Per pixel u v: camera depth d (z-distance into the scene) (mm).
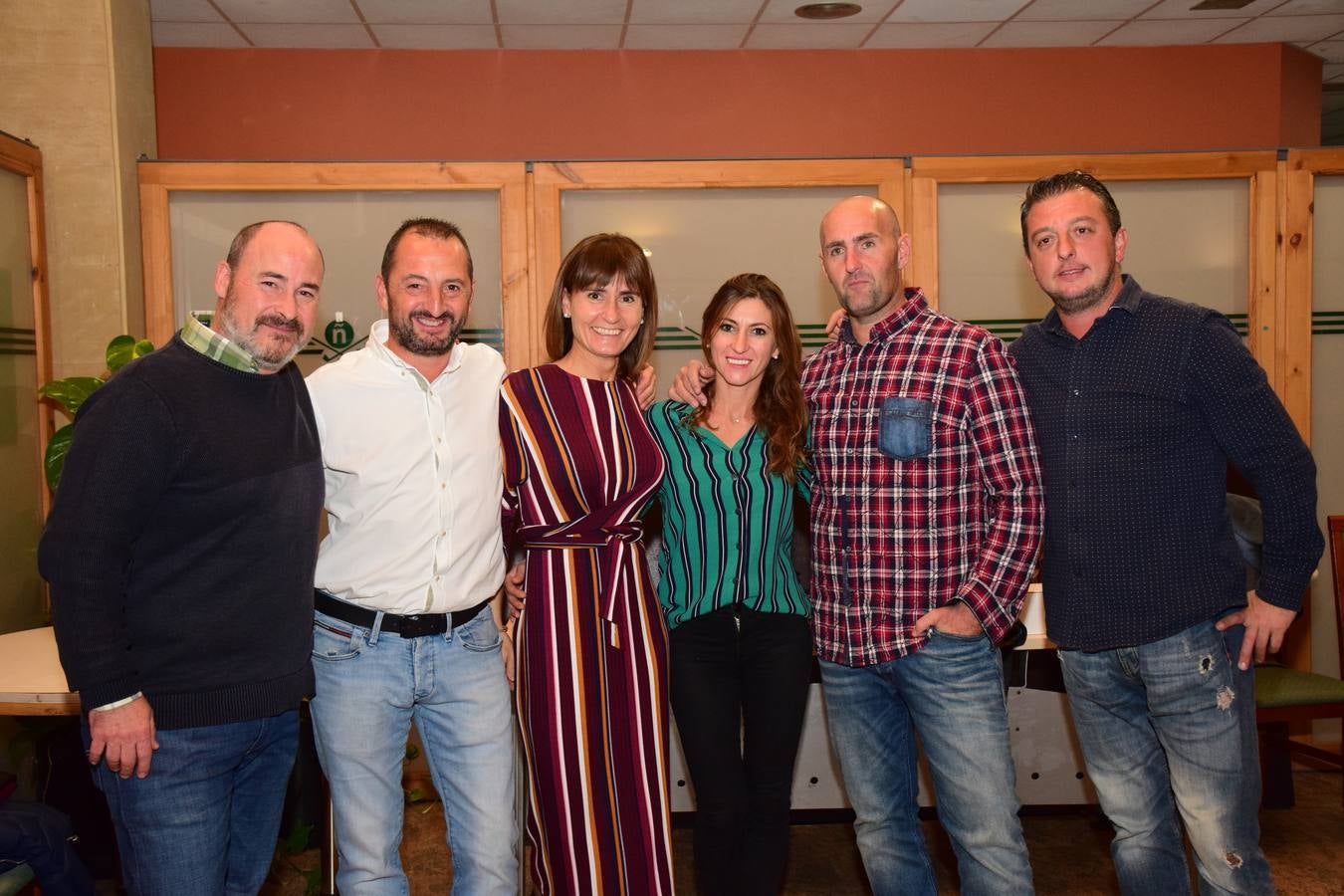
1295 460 2002
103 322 3801
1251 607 2059
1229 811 2047
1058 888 3076
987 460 2145
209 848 1881
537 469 2191
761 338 2281
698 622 2256
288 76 5688
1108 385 2102
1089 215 2092
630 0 5051
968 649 2143
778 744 2230
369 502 2057
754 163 4109
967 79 5961
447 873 3291
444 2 5035
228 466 1816
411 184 4031
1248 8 5383
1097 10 5363
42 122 3764
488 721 2133
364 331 4074
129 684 1746
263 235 1880
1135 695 2188
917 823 2338
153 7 5039
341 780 2037
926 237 4145
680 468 2305
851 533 2223
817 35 5648
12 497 3572
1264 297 4172
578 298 2240
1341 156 4148
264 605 1866
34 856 2223
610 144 5855
